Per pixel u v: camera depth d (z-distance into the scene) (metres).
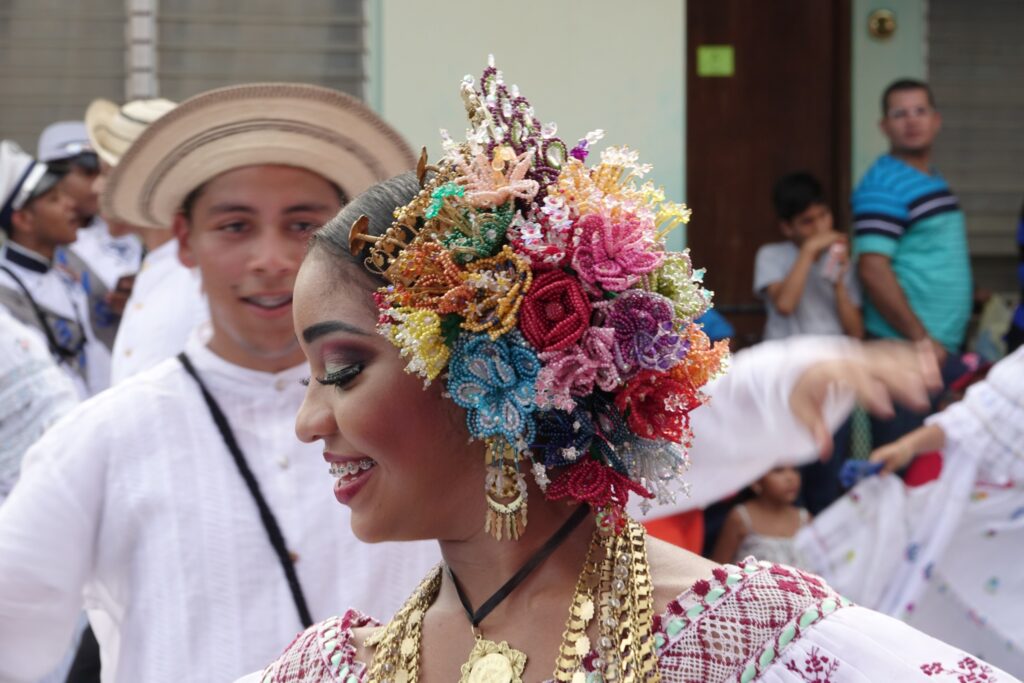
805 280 5.88
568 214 1.50
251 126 2.78
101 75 6.23
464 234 1.52
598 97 5.41
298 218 2.81
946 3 6.88
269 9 6.20
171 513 2.65
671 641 1.48
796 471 4.70
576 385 1.51
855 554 4.15
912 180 5.97
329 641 1.69
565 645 1.50
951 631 4.13
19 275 5.20
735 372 2.23
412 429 1.54
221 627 2.61
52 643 2.64
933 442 4.02
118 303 5.41
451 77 5.37
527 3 5.37
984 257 7.05
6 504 2.66
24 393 3.83
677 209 1.58
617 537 1.55
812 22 6.90
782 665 1.45
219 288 2.76
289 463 2.71
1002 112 6.97
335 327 1.55
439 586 1.68
